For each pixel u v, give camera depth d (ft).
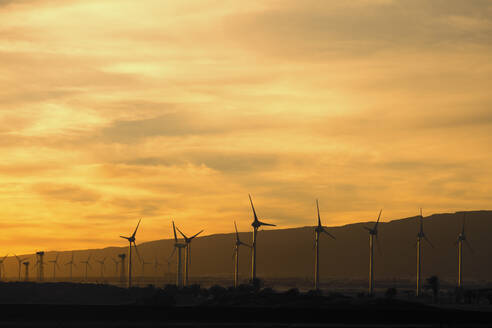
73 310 594.65
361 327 485.56
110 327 496.23
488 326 495.82
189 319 542.57
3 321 541.75
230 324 512.22
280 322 522.06
